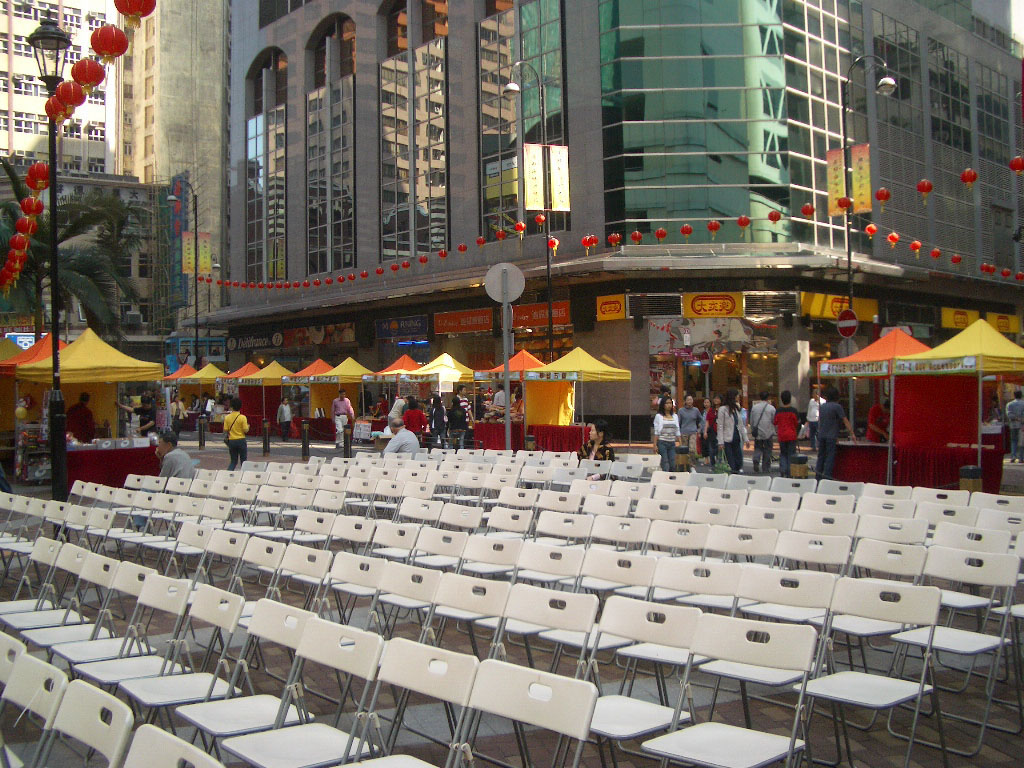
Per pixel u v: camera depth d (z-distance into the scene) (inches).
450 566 300.5
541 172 930.7
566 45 1184.8
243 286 1535.4
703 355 1104.2
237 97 1782.7
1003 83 1568.7
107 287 1032.8
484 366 1307.8
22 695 153.4
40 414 858.1
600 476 545.6
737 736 162.6
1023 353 505.0
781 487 418.6
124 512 419.5
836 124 1203.2
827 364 585.6
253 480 479.2
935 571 224.5
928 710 219.5
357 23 1508.4
